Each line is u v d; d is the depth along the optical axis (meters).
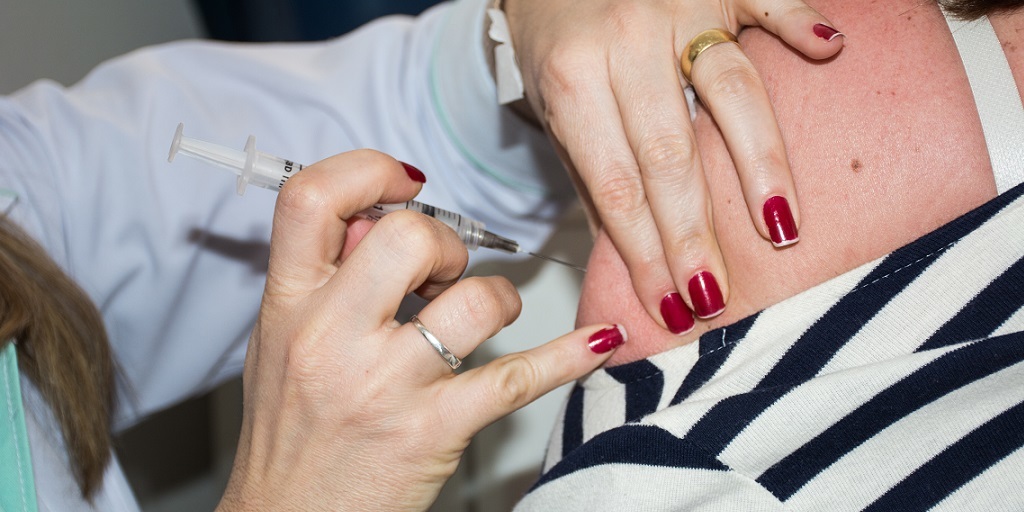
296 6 1.39
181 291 1.03
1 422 0.76
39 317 0.83
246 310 1.06
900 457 0.54
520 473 1.24
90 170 0.99
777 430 0.54
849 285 0.55
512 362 0.60
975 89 0.55
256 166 0.69
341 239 0.62
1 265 0.81
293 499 0.64
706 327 0.62
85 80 1.11
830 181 0.58
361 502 0.63
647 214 0.63
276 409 0.62
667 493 0.56
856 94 0.58
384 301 0.57
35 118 1.00
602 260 0.69
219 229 1.01
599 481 0.58
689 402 0.56
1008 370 0.51
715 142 0.63
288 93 1.06
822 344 0.55
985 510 0.53
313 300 0.59
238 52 1.09
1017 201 0.51
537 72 0.73
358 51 1.08
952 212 0.54
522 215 1.07
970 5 0.56
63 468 0.85
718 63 0.59
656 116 0.61
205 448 1.68
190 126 1.02
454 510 1.28
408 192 0.65
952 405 0.53
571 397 0.71
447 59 1.00
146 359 1.08
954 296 0.53
